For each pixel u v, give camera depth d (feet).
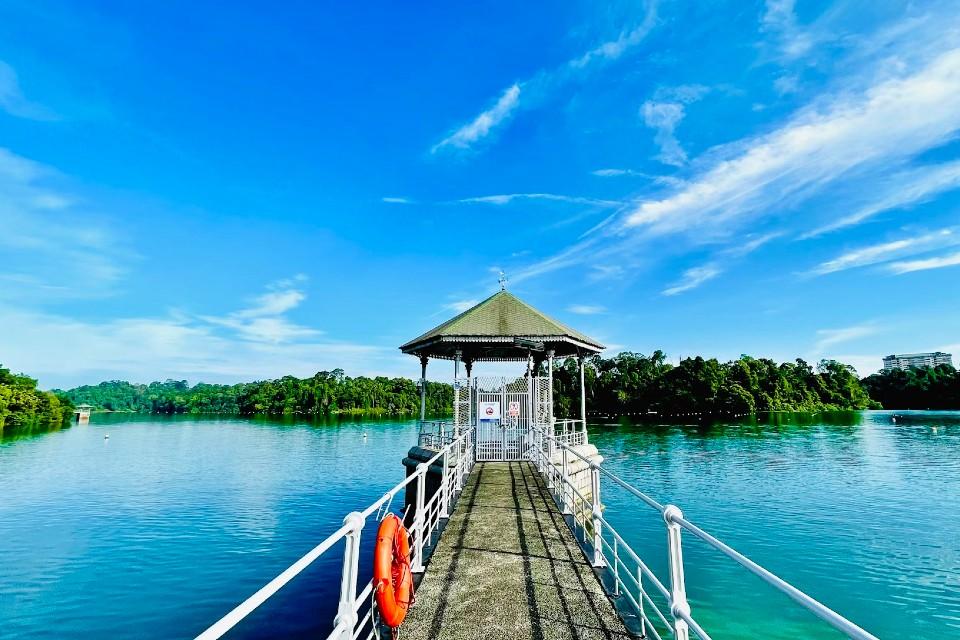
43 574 53.83
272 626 41.91
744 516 72.74
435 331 54.13
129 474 119.96
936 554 55.62
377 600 14.55
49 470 126.93
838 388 349.82
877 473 108.78
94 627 42.27
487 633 15.76
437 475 45.03
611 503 80.84
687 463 123.34
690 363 285.64
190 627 42.22
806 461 126.31
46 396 328.70
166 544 64.08
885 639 37.14
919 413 322.55
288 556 59.52
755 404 289.53
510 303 54.60
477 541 24.56
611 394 292.20
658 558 54.44
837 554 55.83
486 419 50.72
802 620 39.78
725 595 44.52
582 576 20.24
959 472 109.70
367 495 94.43
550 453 37.27
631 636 15.56
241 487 102.78
